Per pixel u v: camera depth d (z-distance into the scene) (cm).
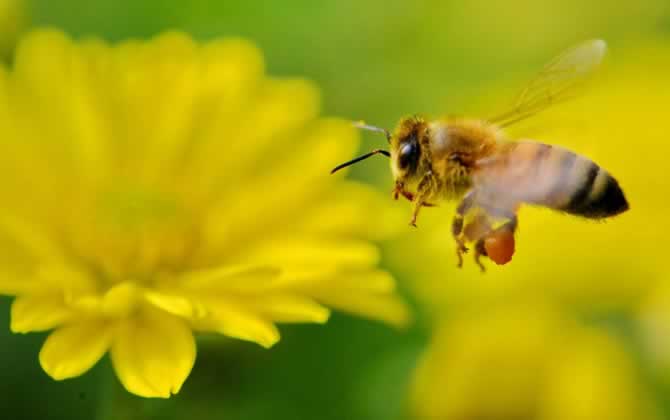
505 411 18
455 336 19
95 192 18
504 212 17
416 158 17
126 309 17
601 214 17
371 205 18
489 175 17
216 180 18
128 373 17
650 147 19
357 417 19
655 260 19
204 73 19
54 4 20
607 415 18
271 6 20
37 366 19
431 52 20
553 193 17
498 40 21
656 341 19
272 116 19
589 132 19
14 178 18
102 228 18
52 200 18
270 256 18
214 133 18
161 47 18
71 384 19
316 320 17
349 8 20
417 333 19
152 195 18
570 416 18
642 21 21
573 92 17
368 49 20
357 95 20
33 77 18
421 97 20
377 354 19
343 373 19
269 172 18
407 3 20
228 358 19
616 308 19
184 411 19
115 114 18
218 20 20
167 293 17
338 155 18
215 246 18
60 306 17
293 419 19
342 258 18
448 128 17
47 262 17
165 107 18
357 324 19
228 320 17
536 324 19
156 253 18
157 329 17
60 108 18
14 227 17
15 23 19
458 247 17
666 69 20
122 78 18
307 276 17
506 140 17
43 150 18
